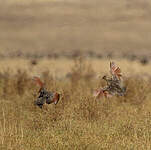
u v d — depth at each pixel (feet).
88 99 204.85
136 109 218.79
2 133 173.47
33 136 173.37
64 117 196.75
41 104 161.79
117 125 188.75
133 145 161.07
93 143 163.22
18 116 207.82
